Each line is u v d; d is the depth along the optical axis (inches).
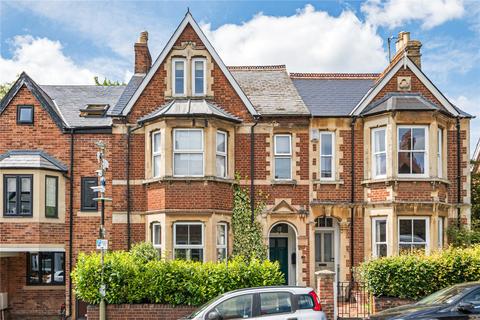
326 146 898.1
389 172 836.0
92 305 676.7
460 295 535.8
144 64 979.9
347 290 850.8
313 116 880.3
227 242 839.7
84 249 862.5
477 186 999.0
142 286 673.0
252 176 868.0
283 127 882.1
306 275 862.5
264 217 863.1
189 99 864.3
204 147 821.2
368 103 888.9
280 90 946.1
